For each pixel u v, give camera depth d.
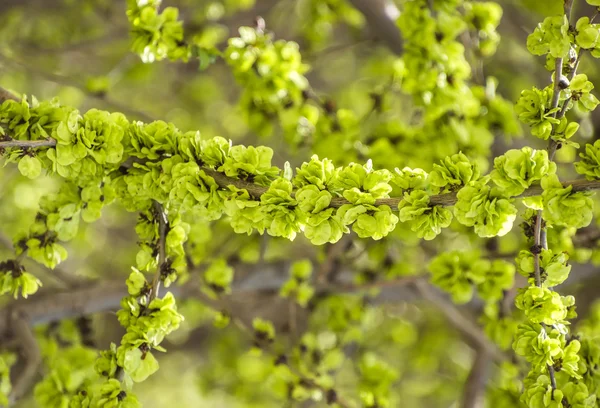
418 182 0.96
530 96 0.97
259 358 1.33
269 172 0.97
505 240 1.26
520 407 1.16
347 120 1.16
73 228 1.03
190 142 0.98
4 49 1.53
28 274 1.03
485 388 1.42
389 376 1.21
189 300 1.34
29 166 0.97
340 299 1.32
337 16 1.43
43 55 1.74
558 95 0.96
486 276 1.11
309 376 1.20
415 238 1.15
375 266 1.30
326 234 0.95
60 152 0.97
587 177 0.94
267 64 1.11
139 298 1.00
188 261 1.14
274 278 1.26
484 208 0.95
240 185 0.97
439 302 1.28
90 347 1.23
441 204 0.96
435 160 1.13
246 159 0.97
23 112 0.98
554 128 0.97
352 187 0.96
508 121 1.14
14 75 1.76
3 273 1.03
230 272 1.16
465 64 1.11
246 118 1.16
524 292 0.98
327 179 0.96
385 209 0.95
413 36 1.10
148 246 1.01
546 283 0.98
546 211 0.94
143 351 0.98
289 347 1.41
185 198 0.97
